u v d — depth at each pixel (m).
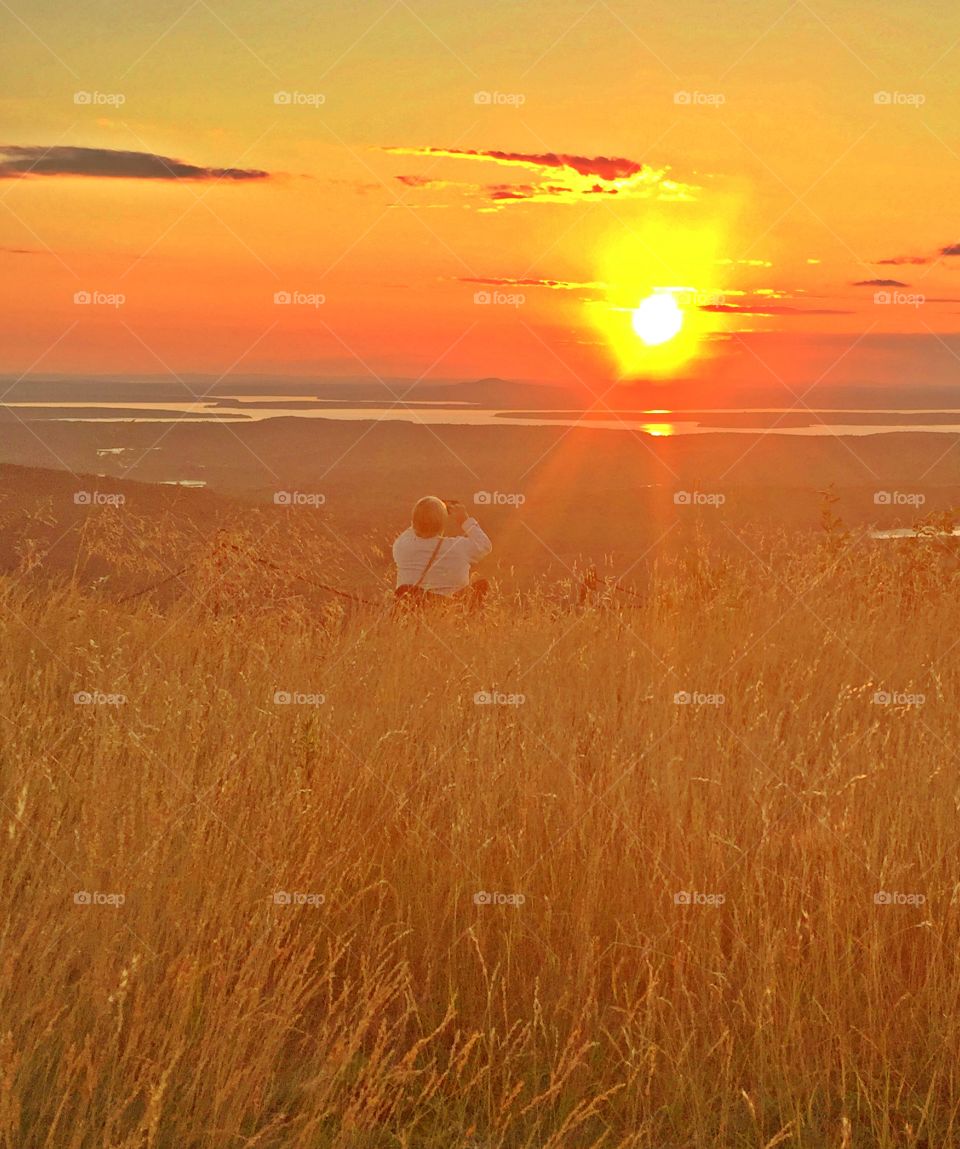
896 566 8.37
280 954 3.61
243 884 3.85
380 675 5.85
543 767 4.68
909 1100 3.23
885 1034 3.30
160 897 3.70
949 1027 3.33
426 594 8.62
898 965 3.60
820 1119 3.20
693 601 7.75
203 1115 2.99
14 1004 3.13
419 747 4.99
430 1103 3.20
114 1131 2.89
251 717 5.24
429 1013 3.60
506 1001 3.62
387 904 4.06
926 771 4.50
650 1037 3.29
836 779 4.42
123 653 6.09
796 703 5.38
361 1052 3.42
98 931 3.52
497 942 3.83
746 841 4.16
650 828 4.28
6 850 3.77
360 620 7.29
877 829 3.96
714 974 3.59
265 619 7.31
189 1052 3.16
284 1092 3.20
